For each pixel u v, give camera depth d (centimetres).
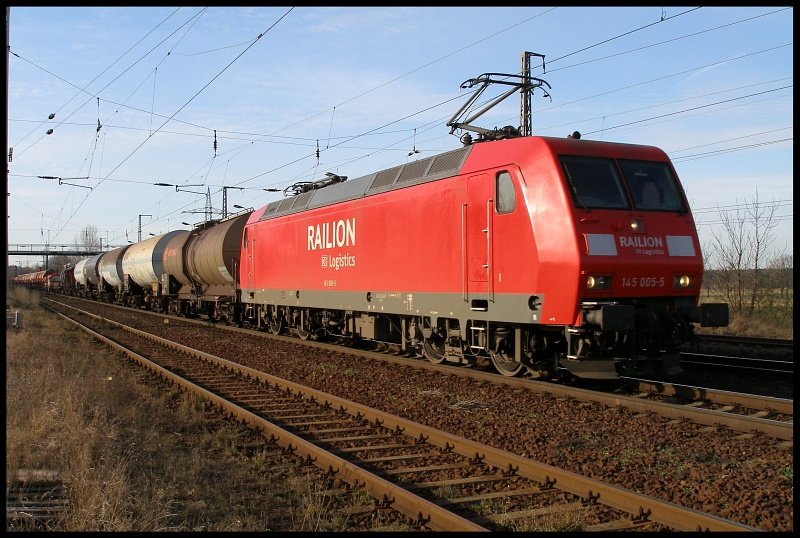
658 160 1125
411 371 1355
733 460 704
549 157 1044
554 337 1138
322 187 1898
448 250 1257
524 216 1066
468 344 1245
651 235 1048
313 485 672
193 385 1189
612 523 538
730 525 485
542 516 562
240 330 2430
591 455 726
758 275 2688
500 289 1119
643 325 1040
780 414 902
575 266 984
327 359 1596
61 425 809
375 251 1510
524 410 965
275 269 2094
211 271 2728
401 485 654
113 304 4975
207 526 550
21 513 548
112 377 1333
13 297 5069
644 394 1080
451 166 1270
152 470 718
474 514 578
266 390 1216
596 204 1026
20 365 1309
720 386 1159
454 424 896
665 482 636
